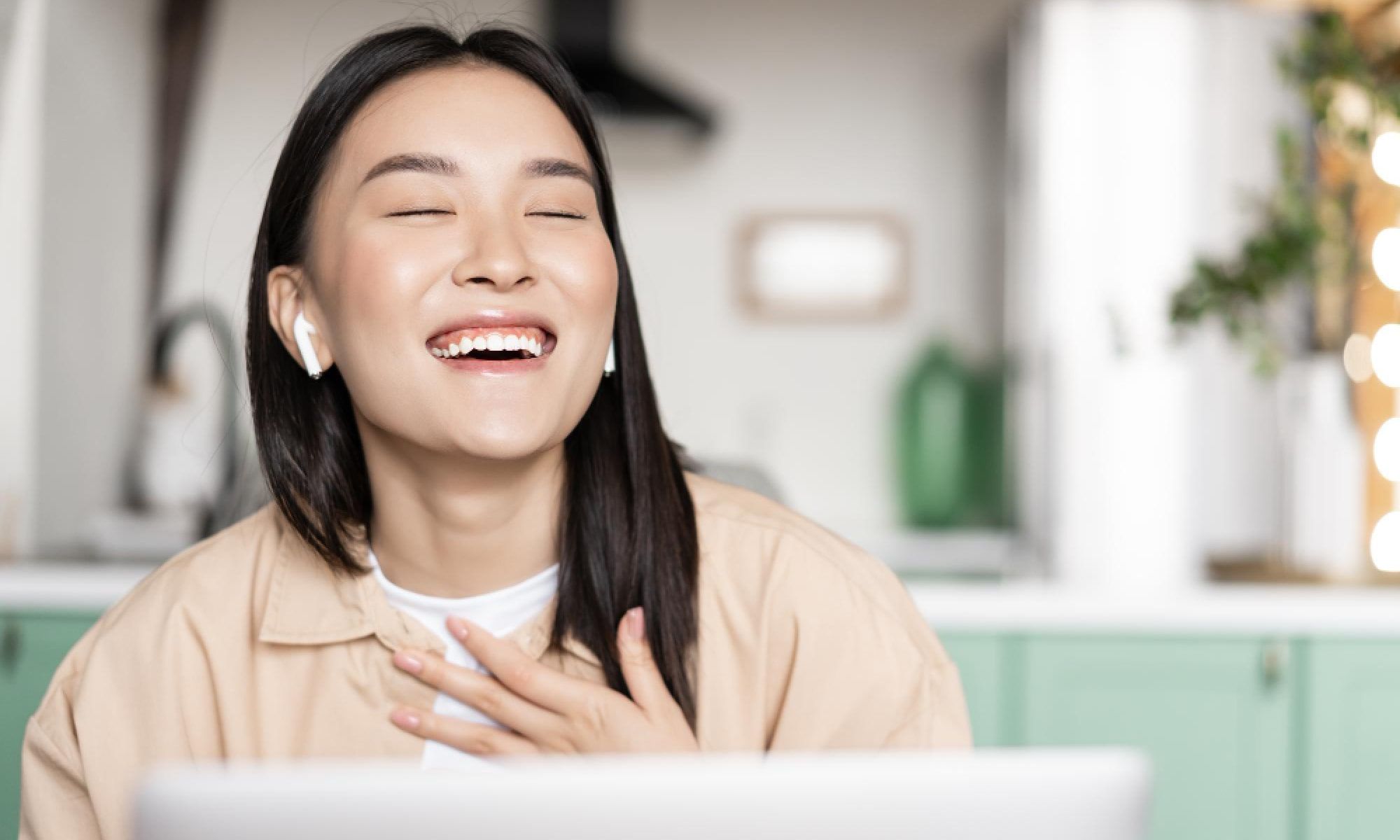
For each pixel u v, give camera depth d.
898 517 3.29
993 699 1.90
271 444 0.85
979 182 3.26
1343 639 1.89
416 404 0.74
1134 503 1.98
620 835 0.46
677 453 1.01
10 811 1.95
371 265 0.73
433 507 0.80
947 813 0.47
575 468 0.84
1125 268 2.58
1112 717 1.90
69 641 1.97
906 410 3.29
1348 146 2.17
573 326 0.75
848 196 3.28
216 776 0.46
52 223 2.64
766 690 0.86
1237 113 2.83
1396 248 2.23
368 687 0.83
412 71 0.79
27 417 2.54
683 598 0.85
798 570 0.86
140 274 3.01
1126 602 1.90
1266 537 2.84
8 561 2.25
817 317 3.28
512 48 0.81
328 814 0.46
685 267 3.28
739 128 3.27
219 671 0.84
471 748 0.81
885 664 0.85
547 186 0.76
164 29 3.01
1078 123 2.62
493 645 0.81
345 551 0.84
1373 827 1.89
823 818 0.47
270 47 3.15
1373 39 2.38
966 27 3.26
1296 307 2.58
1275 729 1.90
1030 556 2.66
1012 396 3.14
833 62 3.27
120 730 0.83
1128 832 0.49
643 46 3.27
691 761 0.46
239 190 3.14
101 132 2.84
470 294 0.73
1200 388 2.85
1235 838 1.89
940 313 3.28
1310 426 2.16
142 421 2.92
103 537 2.65
